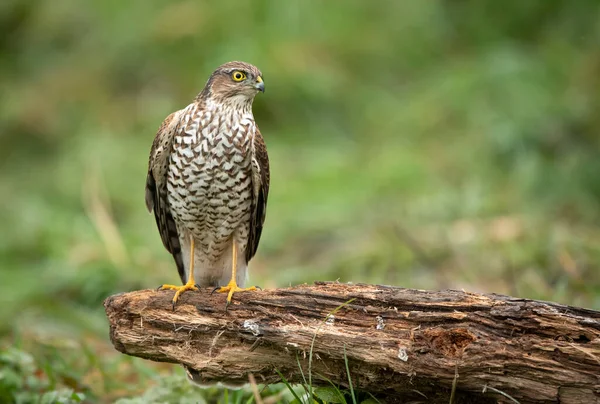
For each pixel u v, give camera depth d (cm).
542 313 568
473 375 573
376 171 1502
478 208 1302
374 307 611
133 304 674
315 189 1487
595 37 1775
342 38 1909
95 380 875
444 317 587
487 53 1811
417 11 1975
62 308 1110
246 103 799
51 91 1914
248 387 731
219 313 652
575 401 559
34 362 880
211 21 1930
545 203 1332
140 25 1972
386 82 1864
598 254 1105
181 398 754
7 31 2142
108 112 1819
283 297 637
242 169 791
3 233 1468
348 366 615
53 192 1616
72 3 2091
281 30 1906
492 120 1584
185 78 1858
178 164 787
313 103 1775
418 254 1161
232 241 840
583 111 1538
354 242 1247
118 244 1305
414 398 616
